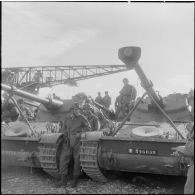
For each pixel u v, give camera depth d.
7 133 8.22
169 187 7.16
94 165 7.30
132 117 9.48
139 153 7.15
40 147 7.68
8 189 6.46
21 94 8.70
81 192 6.57
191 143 4.96
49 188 6.91
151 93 7.78
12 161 8.25
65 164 7.44
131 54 5.89
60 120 10.05
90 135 7.35
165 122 8.93
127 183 7.56
